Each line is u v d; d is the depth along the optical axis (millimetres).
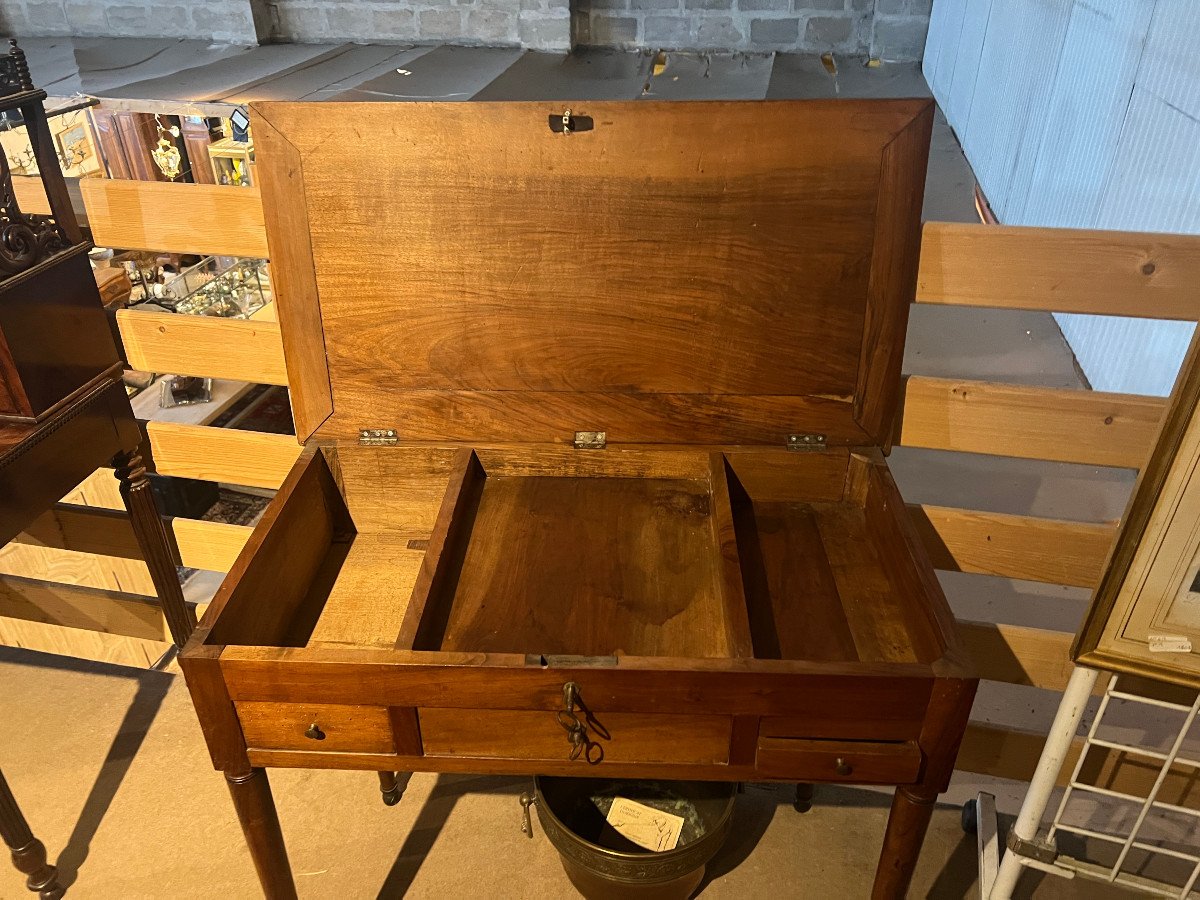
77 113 3457
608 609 1335
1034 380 3398
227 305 2826
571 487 1608
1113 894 1707
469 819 1878
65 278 1534
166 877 1764
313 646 1370
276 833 1363
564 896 1721
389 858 1797
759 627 1325
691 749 1212
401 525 1660
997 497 3201
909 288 1472
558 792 1717
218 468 2043
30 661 2311
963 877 1765
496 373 1567
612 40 4051
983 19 4273
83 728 2102
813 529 1535
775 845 1827
